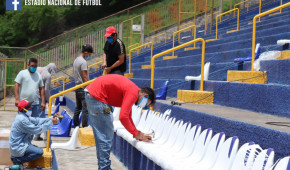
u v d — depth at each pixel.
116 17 21.52
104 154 4.77
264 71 6.60
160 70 11.42
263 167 2.81
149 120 5.45
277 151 3.53
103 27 21.02
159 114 5.39
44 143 7.84
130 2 43.50
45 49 20.36
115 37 6.90
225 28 15.68
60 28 43.62
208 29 18.20
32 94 8.02
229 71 7.41
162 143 4.56
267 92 5.50
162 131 4.80
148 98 4.53
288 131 3.56
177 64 11.82
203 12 20.73
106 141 4.75
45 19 43.03
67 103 14.19
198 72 9.16
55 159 5.92
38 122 6.41
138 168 4.98
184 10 20.80
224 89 6.74
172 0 21.19
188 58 11.07
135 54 18.73
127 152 5.55
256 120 4.59
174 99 8.16
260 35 10.04
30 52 19.09
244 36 10.61
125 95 4.50
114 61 6.95
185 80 8.54
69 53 20.30
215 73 8.48
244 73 6.94
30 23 43.34
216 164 3.30
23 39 43.97
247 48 9.01
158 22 21.20
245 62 7.71
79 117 8.65
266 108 5.51
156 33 21.09
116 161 6.04
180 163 3.62
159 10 21.23
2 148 6.76
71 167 5.30
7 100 19.16
